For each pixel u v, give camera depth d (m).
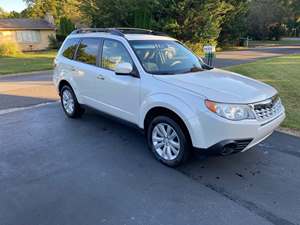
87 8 26.41
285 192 3.29
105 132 5.27
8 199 3.19
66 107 6.20
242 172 3.75
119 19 24.98
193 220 2.83
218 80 4.02
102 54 4.97
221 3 24.50
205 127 3.40
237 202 3.11
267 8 44.66
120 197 3.22
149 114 4.10
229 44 31.28
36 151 4.46
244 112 3.39
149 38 4.82
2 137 5.04
